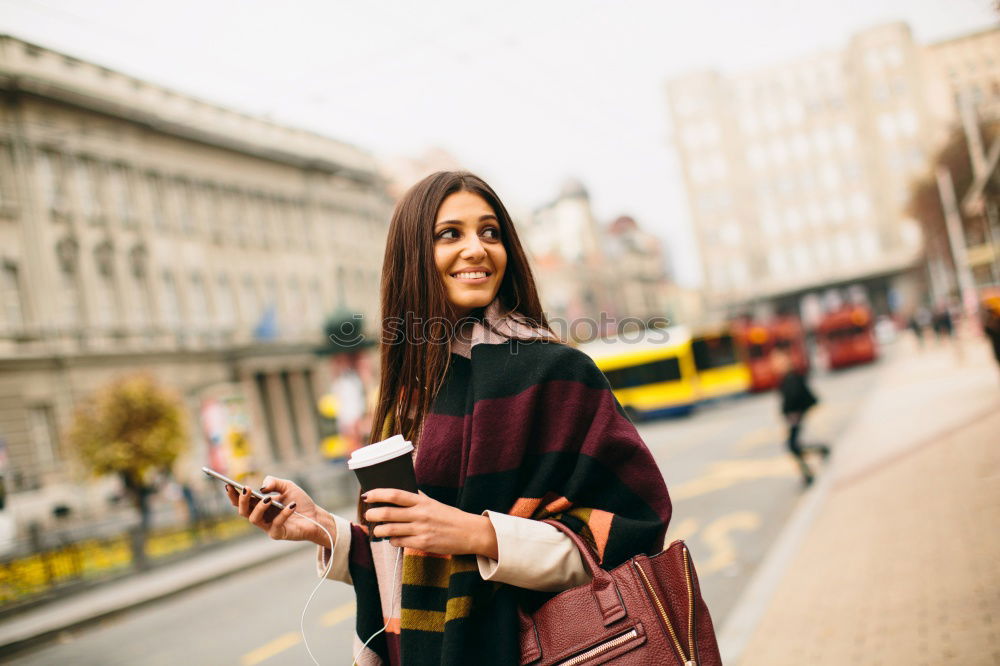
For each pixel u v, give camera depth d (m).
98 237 31.28
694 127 79.94
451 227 1.63
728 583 6.63
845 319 40.88
